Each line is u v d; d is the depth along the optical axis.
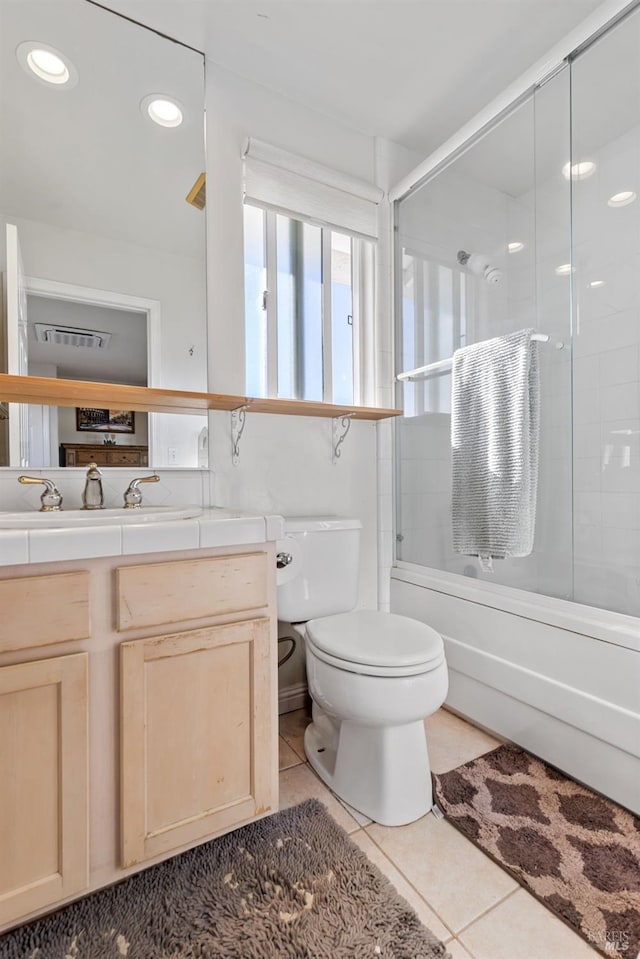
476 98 1.81
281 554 1.51
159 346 1.52
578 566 1.49
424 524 1.97
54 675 0.85
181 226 1.56
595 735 1.27
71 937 0.88
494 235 1.83
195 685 0.99
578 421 1.57
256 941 0.87
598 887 0.98
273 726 1.10
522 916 0.92
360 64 1.64
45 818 0.85
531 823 1.17
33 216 1.37
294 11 1.43
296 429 1.83
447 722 1.67
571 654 1.34
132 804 0.92
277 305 1.81
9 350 1.33
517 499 1.54
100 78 1.45
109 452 1.45
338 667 1.19
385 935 0.88
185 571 0.98
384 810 1.17
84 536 0.87
